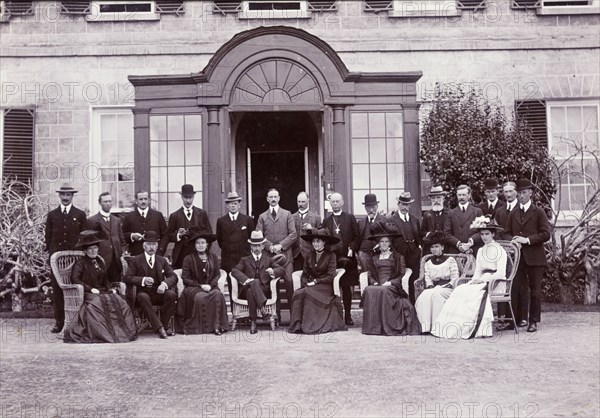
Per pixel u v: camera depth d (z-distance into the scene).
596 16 12.18
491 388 5.70
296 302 8.40
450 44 12.31
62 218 8.96
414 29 12.38
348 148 10.83
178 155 10.77
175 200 10.74
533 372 6.16
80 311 7.95
